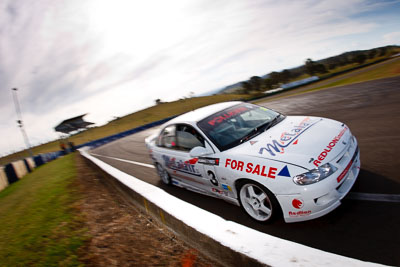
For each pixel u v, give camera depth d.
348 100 9.49
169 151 3.78
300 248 1.33
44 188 6.08
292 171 2.13
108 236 2.61
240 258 1.49
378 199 2.37
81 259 2.23
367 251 1.79
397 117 5.38
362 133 4.94
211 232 1.78
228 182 2.65
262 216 2.50
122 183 3.80
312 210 2.09
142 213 3.12
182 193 3.84
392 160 3.19
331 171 2.12
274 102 16.61
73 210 3.66
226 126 3.13
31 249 2.69
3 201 6.70
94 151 17.28
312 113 8.89
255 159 2.40
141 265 1.98
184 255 1.98
